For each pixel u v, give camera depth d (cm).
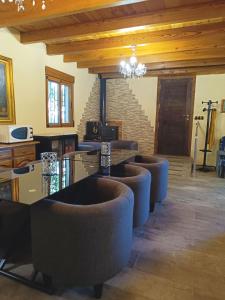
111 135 597
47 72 430
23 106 377
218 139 583
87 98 591
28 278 160
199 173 528
